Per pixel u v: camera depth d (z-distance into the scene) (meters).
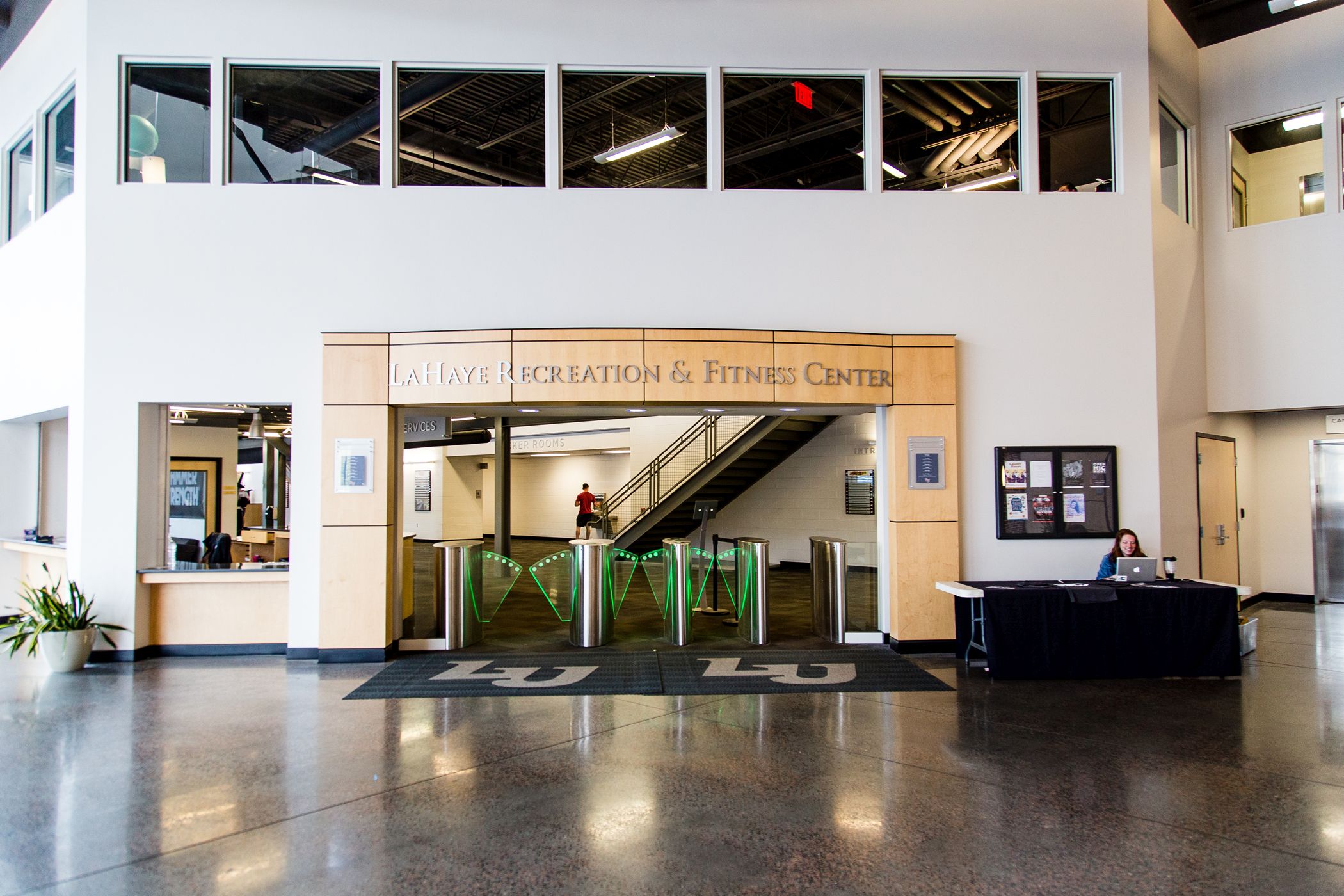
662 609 10.33
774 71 7.90
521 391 7.33
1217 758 4.68
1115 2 8.11
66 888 3.22
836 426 14.16
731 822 3.83
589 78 7.97
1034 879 3.28
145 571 7.43
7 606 9.63
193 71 7.73
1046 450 7.79
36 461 9.82
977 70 7.97
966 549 7.73
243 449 10.09
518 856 3.48
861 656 7.42
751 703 5.86
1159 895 3.15
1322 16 9.07
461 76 7.88
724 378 7.45
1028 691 6.18
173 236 7.58
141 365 7.51
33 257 8.58
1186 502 8.67
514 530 24.05
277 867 3.40
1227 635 6.62
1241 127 9.57
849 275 7.82
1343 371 8.81
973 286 7.88
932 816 3.88
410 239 7.66
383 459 7.38
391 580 7.52
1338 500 10.57
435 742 5.01
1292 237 9.15
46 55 8.58
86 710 5.75
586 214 7.73
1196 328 9.23
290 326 7.59
